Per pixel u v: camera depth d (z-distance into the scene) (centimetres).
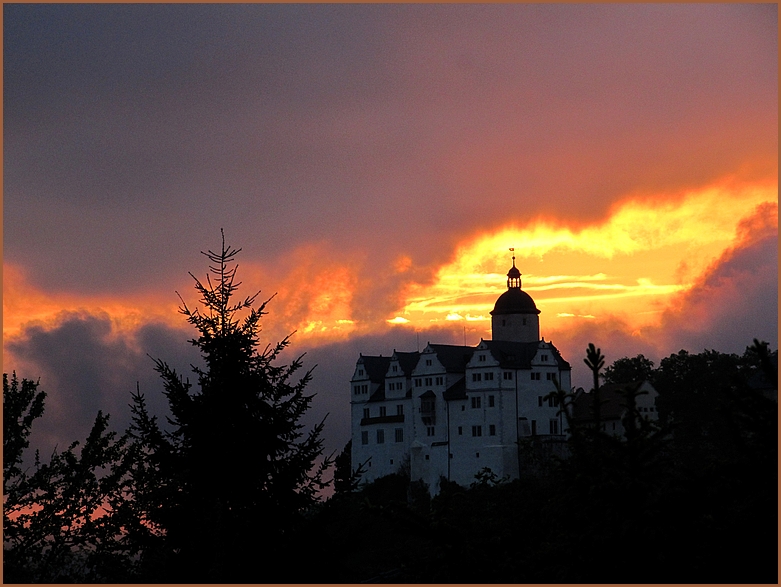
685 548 9362
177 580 13388
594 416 10181
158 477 14638
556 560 9888
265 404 14888
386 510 10388
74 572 15038
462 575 10069
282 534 14012
